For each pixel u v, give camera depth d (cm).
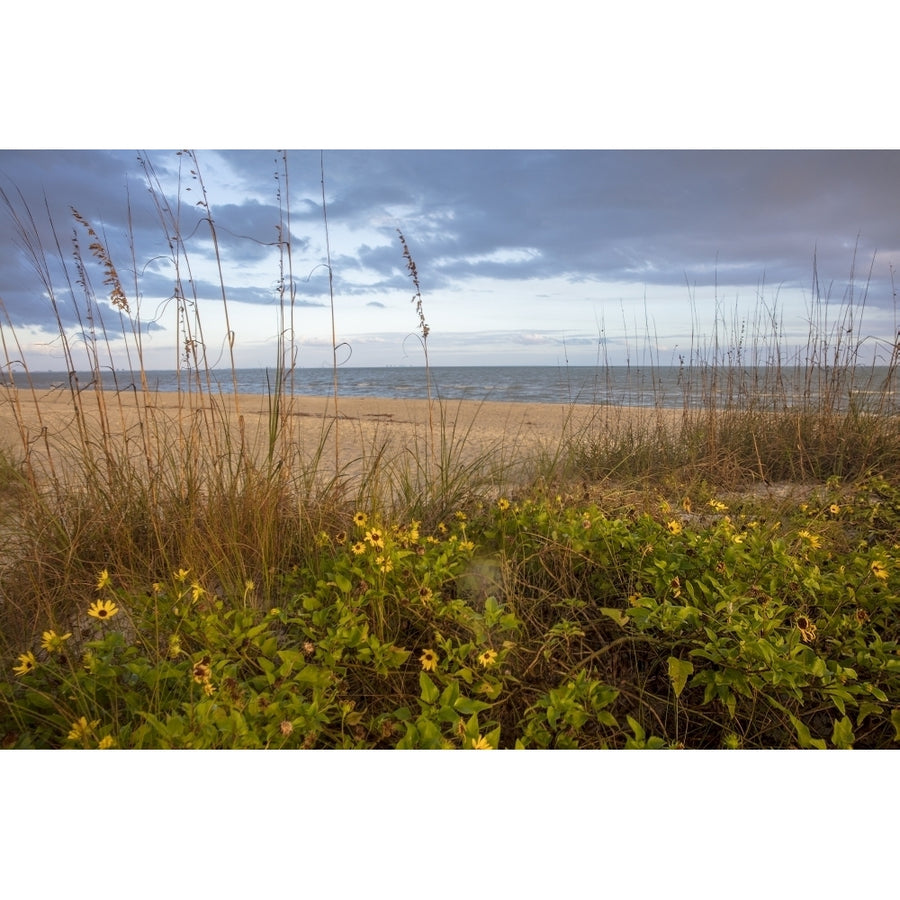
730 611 189
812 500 347
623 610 212
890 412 483
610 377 595
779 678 163
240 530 263
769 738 173
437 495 321
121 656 183
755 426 503
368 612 212
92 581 238
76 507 279
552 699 161
